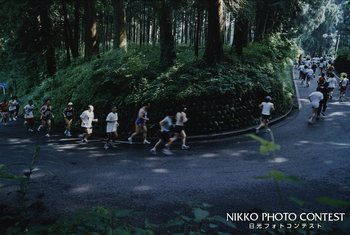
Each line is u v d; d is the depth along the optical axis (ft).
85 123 52.26
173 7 58.44
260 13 93.25
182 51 82.84
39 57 92.17
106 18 132.87
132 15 135.23
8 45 94.63
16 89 108.58
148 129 53.93
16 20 85.30
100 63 67.26
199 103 51.98
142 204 28.30
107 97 60.34
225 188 31.63
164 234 22.13
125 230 8.34
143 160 41.39
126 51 67.51
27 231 8.41
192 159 41.19
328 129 53.16
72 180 34.30
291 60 85.87
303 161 38.75
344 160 38.78
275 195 29.63
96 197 29.91
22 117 85.97
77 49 99.04
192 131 52.06
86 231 8.82
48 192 30.78
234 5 59.88
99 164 39.93
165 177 35.04
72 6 103.19
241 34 69.92
